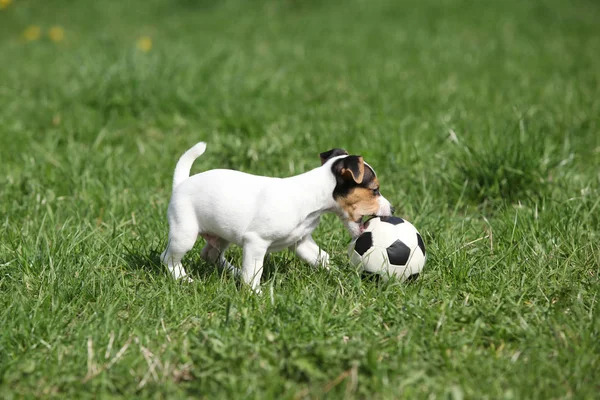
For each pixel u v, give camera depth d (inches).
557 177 342.3
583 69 596.1
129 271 267.0
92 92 500.4
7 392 186.1
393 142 393.1
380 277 248.4
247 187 241.1
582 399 180.5
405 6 928.3
